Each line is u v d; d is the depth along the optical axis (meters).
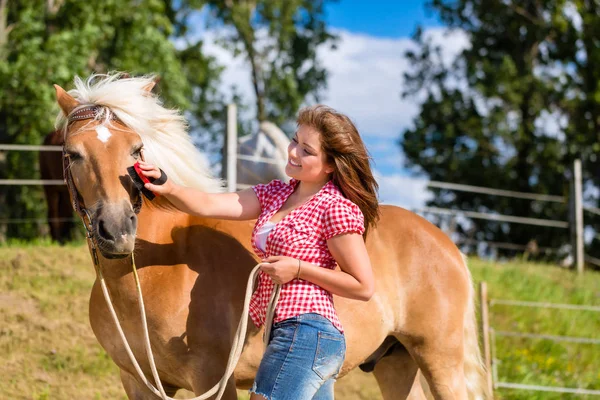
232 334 3.27
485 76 21.36
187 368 3.23
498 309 8.30
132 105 3.12
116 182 2.95
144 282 3.22
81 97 3.20
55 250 7.16
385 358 4.27
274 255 2.94
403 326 3.89
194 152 3.37
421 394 4.25
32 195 16.72
